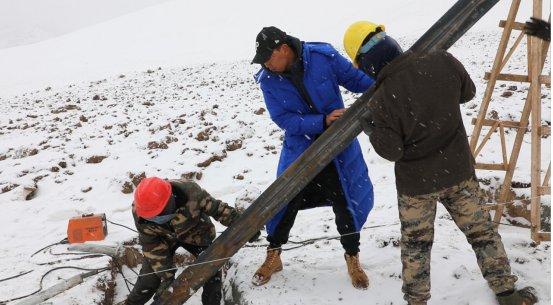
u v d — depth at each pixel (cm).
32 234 562
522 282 350
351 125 307
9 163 829
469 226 305
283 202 338
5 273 466
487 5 281
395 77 266
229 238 351
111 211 606
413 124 268
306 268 421
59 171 762
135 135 918
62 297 416
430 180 284
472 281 363
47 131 1039
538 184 386
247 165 711
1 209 636
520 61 1192
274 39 330
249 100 1140
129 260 491
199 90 1385
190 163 724
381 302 367
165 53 2744
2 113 1412
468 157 289
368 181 384
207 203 366
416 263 304
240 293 405
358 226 376
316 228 504
